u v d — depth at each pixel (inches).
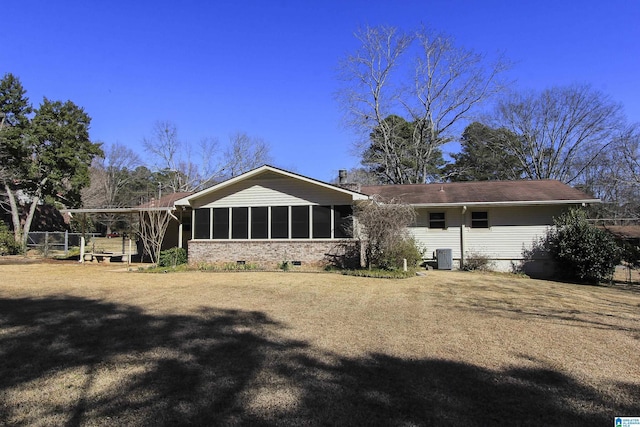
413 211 606.9
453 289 457.7
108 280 512.4
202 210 706.2
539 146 1433.3
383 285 478.6
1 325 269.6
